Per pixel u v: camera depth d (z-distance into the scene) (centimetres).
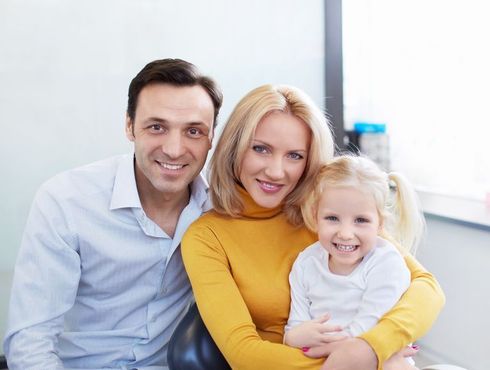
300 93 125
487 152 199
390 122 236
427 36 214
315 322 112
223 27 210
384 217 122
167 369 138
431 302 116
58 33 187
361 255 119
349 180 118
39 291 127
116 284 135
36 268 128
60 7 186
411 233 133
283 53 221
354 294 117
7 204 189
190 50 207
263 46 217
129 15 195
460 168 208
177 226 136
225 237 128
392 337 106
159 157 126
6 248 190
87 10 190
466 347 190
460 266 189
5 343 129
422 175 223
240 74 216
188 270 123
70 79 191
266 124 122
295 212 133
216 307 116
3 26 181
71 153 194
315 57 226
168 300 141
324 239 120
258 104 121
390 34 232
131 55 198
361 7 239
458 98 205
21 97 186
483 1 192
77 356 138
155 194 134
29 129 188
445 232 192
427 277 124
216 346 118
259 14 215
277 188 125
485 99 196
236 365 110
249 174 125
